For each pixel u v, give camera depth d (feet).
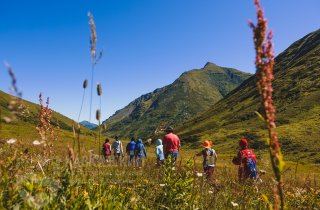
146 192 18.58
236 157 34.96
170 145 46.83
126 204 15.53
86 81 10.99
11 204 10.94
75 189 13.44
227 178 25.44
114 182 18.25
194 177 18.53
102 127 12.02
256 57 6.89
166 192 17.57
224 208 17.99
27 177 12.25
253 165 25.17
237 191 19.58
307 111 602.85
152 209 16.78
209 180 22.79
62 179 12.82
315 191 25.76
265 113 6.93
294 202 23.91
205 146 38.40
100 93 11.16
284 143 470.39
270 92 6.90
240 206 17.62
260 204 17.90
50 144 11.49
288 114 614.75
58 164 13.56
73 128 12.21
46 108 11.45
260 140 420.77
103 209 13.70
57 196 12.66
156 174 21.42
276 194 7.68
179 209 17.04
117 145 74.02
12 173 11.43
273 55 6.86
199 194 18.51
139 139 50.11
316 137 462.19
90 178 15.02
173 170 18.48
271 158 7.11
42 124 11.34
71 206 12.59
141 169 22.71
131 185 19.81
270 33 6.86
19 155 11.68
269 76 6.88
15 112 7.46
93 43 10.59
